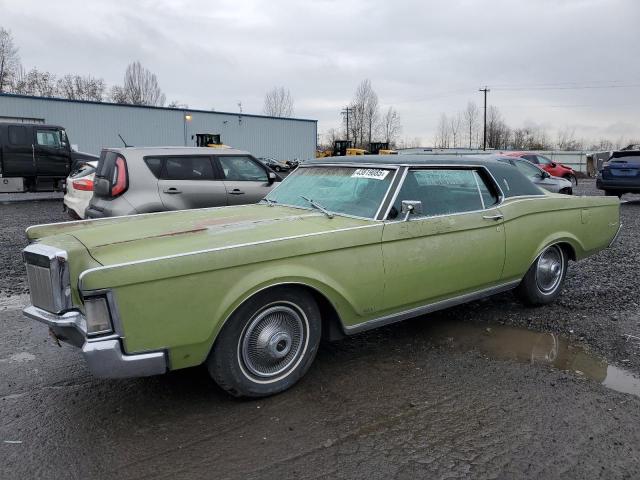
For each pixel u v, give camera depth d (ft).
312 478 8.43
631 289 19.31
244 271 10.23
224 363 10.33
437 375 12.24
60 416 10.39
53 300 9.57
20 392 11.45
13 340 14.53
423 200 13.33
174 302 9.53
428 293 13.16
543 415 10.39
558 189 43.19
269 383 10.99
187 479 8.40
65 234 11.46
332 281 11.32
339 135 266.77
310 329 11.46
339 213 12.99
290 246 10.71
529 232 15.51
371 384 11.77
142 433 9.76
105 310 9.09
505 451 9.17
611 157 53.88
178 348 9.72
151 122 116.37
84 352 8.87
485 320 16.03
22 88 203.21
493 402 10.93
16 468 8.68
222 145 107.34
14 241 29.81
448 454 9.09
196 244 10.37
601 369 12.61
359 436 9.66
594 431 9.79
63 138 56.39
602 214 18.01
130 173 23.27
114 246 10.37
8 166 53.57
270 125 137.80
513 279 15.57
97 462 8.86
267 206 14.89
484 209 14.47
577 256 17.49
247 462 8.85
